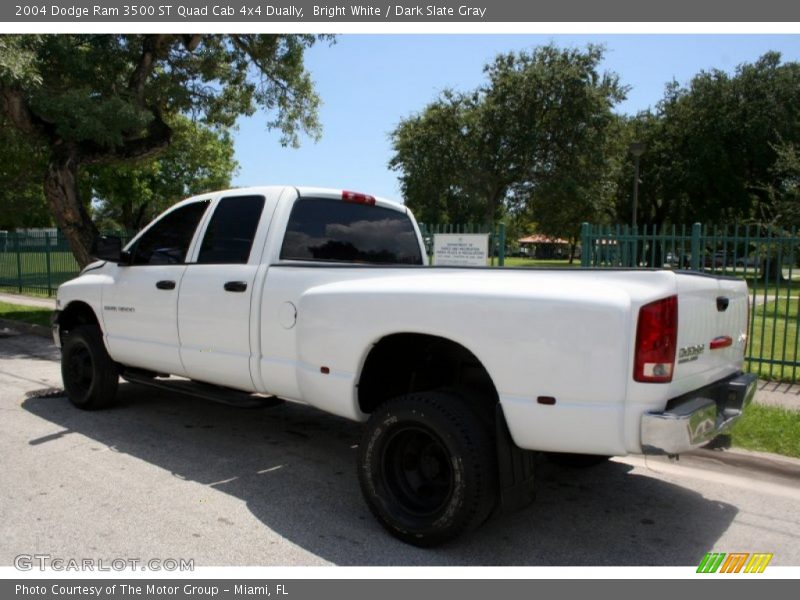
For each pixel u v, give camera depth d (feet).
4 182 52.26
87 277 21.07
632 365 10.28
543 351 10.80
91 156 42.47
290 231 16.11
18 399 22.93
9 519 12.98
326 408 13.91
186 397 23.40
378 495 12.54
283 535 12.60
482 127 117.39
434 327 11.94
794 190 80.02
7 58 31.48
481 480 11.39
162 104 47.42
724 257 26.63
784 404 22.00
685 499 14.98
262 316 15.24
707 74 119.65
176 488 14.85
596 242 29.68
